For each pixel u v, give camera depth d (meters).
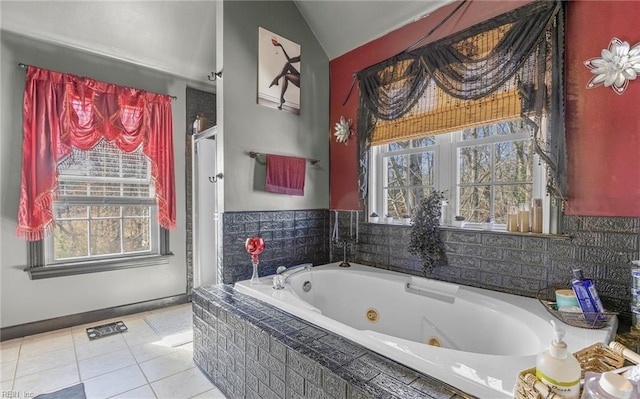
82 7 2.55
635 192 1.53
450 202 2.33
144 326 2.83
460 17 2.15
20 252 2.59
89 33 2.73
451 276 2.23
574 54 1.70
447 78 2.17
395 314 2.24
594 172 1.64
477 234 2.10
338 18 2.74
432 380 1.12
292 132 2.80
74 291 2.83
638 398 0.75
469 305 1.88
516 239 1.94
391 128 2.55
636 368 0.86
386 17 2.52
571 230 1.73
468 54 2.06
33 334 2.63
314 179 2.96
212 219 3.60
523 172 2.00
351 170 2.89
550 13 1.73
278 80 2.69
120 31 2.80
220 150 2.41
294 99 2.81
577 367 0.81
